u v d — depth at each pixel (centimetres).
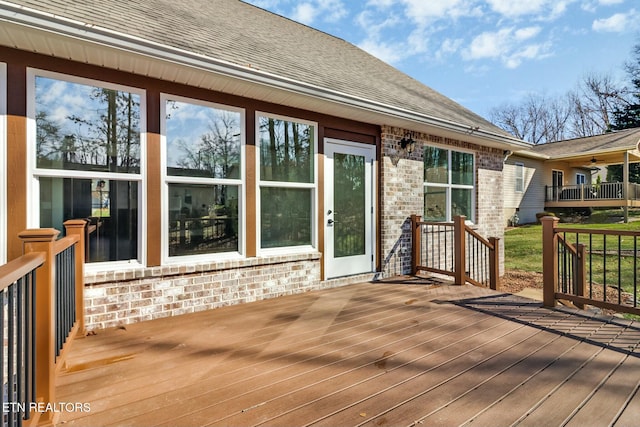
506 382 217
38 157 301
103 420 177
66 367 238
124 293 336
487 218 745
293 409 187
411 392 205
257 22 621
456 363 244
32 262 152
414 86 785
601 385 213
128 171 343
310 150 478
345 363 245
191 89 376
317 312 370
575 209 1744
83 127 320
